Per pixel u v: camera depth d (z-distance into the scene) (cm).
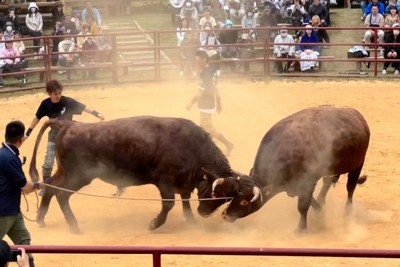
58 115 1423
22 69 2786
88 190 1582
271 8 3281
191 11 3247
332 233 1291
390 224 1338
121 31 3506
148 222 1373
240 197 1238
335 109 1330
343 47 3269
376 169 1684
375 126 2097
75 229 1311
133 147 1293
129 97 2552
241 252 745
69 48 2891
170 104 2411
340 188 1554
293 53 2895
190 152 1288
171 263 1156
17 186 1036
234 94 2559
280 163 1250
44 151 1886
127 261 1173
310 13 3256
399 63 2811
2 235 1038
